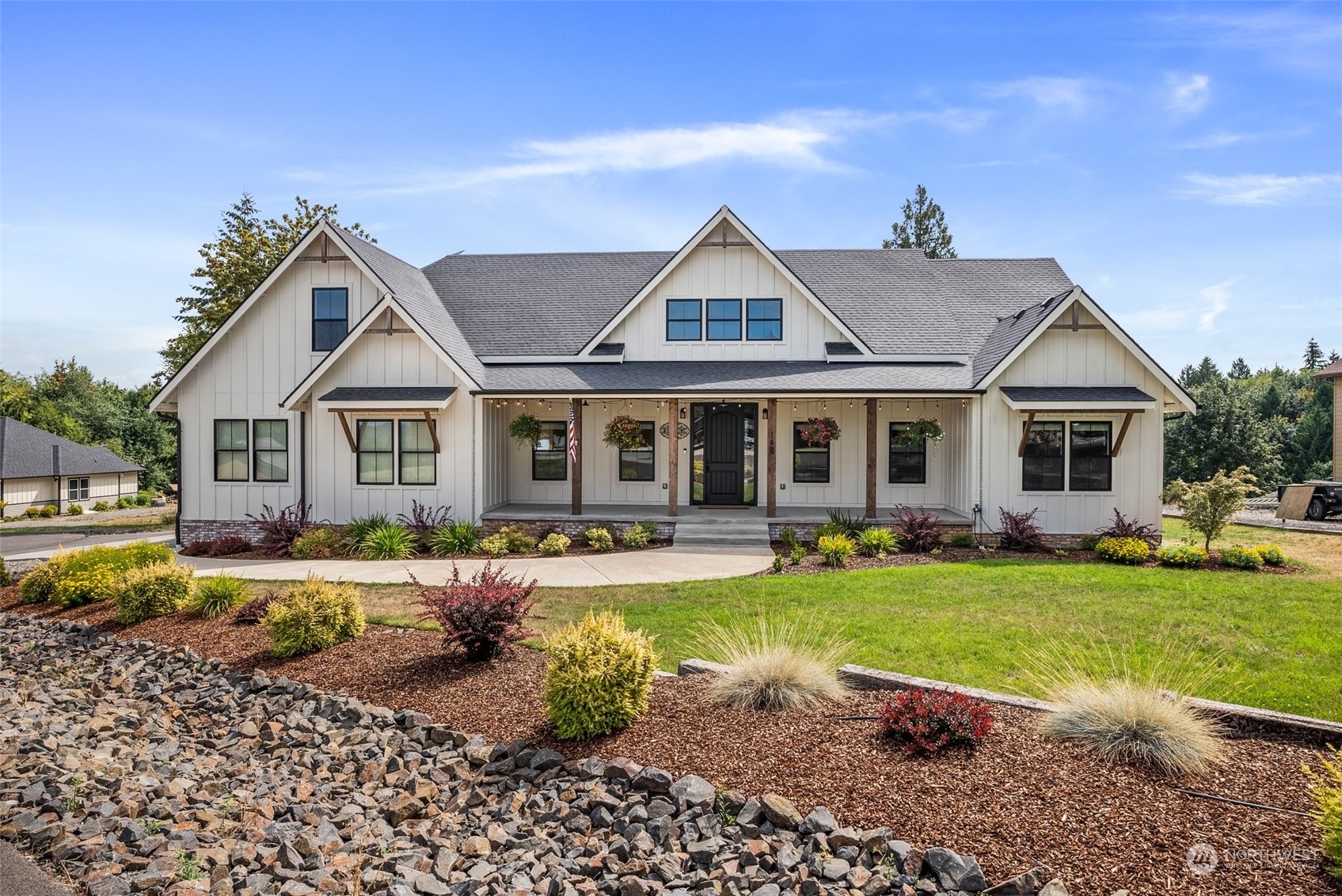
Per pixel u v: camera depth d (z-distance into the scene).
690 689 6.79
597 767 5.55
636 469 18.73
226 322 17.34
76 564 12.00
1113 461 15.62
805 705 6.23
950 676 7.32
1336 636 8.41
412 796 5.50
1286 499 21.73
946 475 18.00
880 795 4.85
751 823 4.71
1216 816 4.46
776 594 10.66
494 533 16.59
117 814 5.26
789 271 17.62
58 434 50.59
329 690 7.57
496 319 19.34
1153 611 9.44
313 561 14.91
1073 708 5.61
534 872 4.51
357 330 16.53
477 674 7.61
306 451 17.14
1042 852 4.20
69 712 7.49
